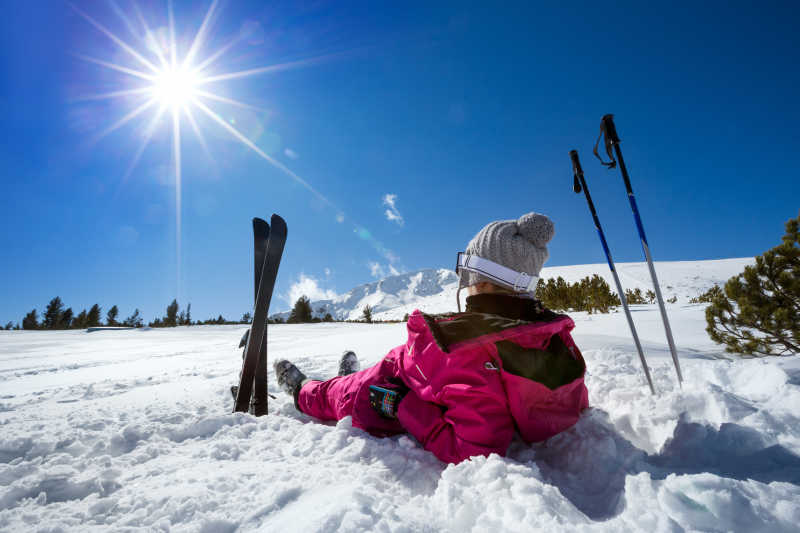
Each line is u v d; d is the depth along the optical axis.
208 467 1.36
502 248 1.43
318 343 6.86
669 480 0.81
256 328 2.25
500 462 1.04
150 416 2.12
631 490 0.85
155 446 1.61
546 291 17.02
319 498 1.03
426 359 1.32
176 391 3.02
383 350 4.86
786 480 0.87
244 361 2.23
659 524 0.72
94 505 1.06
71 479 1.23
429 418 1.35
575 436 1.33
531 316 1.39
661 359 3.36
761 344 4.24
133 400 2.74
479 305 1.39
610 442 1.20
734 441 1.08
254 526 0.93
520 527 0.79
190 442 1.70
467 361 1.24
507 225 1.49
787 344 4.15
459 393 1.22
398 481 1.18
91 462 1.45
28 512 1.05
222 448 1.57
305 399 2.04
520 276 1.39
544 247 1.49
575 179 2.01
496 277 1.41
